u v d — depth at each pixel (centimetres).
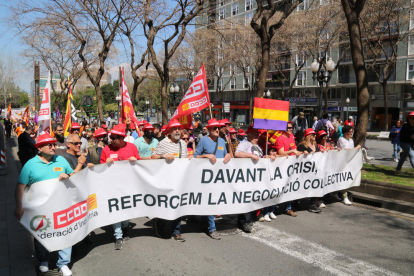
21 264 446
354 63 920
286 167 626
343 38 2841
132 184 496
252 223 589
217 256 470
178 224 532
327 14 2609
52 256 476
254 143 618
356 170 762
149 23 1331
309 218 649
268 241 527
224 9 4775
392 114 3991
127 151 536
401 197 712
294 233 563
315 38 2769
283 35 2927
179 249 495
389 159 1492
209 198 544
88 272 421
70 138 498
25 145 749
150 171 504
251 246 507
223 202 554
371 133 3316
